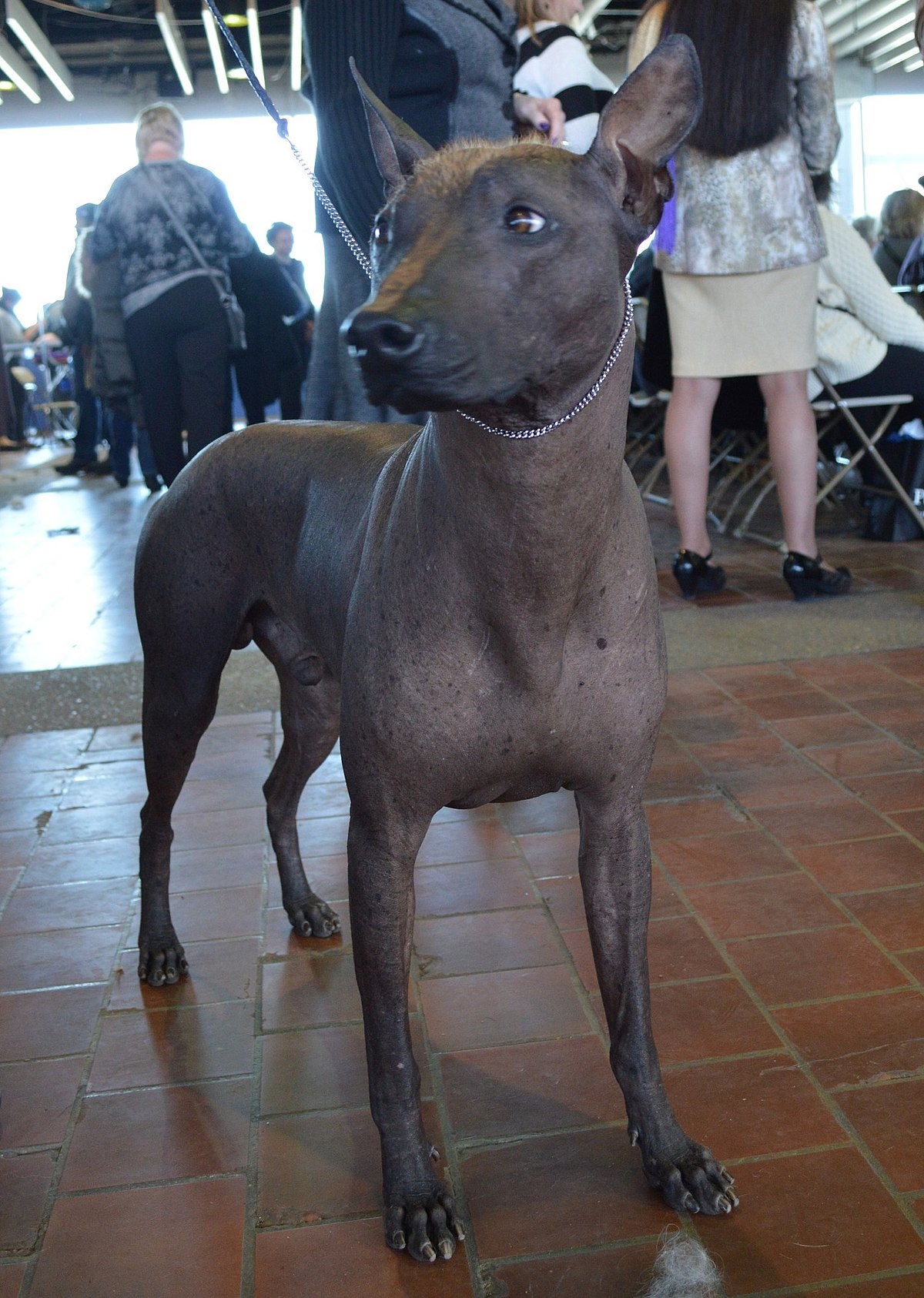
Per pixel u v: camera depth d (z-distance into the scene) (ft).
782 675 14.25
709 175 15.26
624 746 5.94
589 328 4.75
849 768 11.55
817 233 15.49
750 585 18.08
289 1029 8.00
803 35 14.73
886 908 9.00
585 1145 6.73
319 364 12.48
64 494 34.96
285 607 7.70
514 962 8.61
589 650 5.65
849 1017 7.72
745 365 15.98
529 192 4.60
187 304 20.75
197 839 10.84
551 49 12.75
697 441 16.67
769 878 9.55
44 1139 7.01
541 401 4.81
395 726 5.71
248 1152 6.82
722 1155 6.56
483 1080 7.34
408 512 5.73
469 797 6.02
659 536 22.74
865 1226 6.00
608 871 6.28
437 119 11.51
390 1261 5.98
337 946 9.03
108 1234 6.24
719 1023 7.73
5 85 71.15
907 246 26.08
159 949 8.65
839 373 18.99
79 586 21.03
